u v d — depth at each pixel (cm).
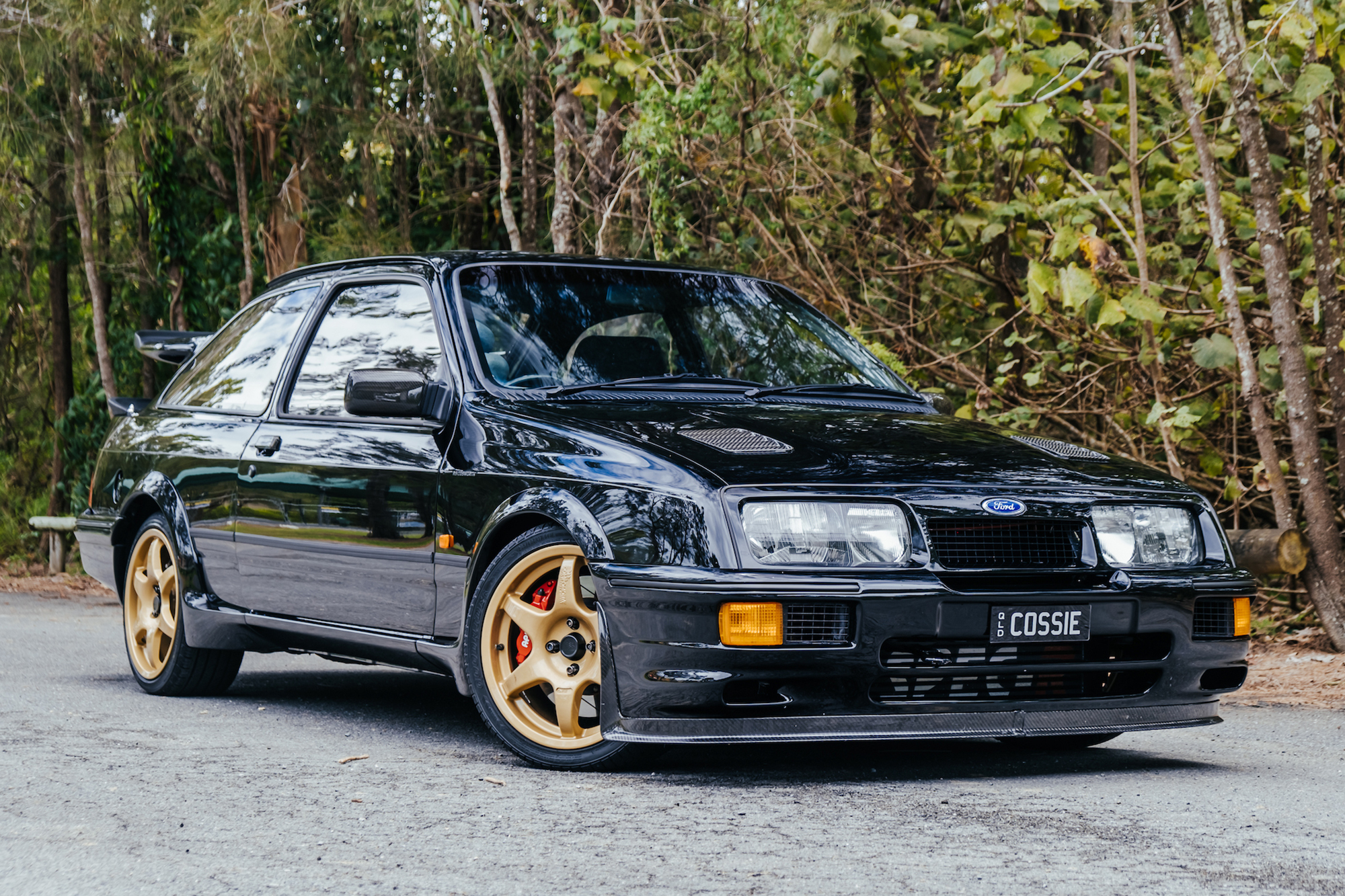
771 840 312
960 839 314
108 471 602
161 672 553
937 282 903
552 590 402
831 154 898
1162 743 462
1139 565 392
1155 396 796
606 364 461
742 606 353
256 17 1012
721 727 359
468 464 423
